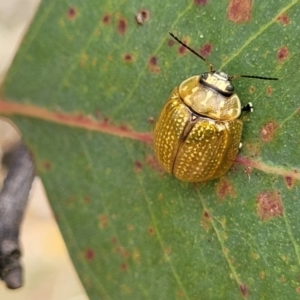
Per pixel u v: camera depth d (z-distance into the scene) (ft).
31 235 0.44
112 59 0.29
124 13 0.29
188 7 0.28
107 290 0.29
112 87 0.29
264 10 0.28
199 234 0.29
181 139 0.29
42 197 0.44
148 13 0.29
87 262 0.29
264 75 0.28
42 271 0.45
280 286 0.28
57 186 0.29
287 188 0.28
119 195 0.29
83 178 0.29
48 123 0.29
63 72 0.29
